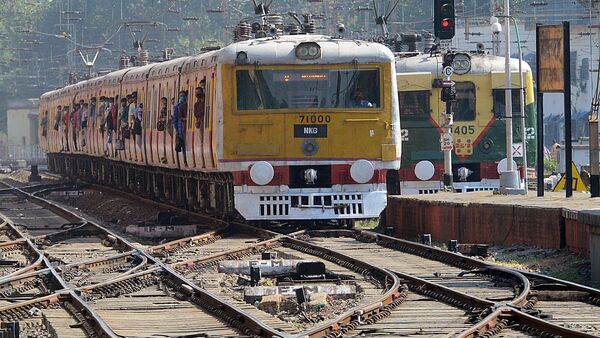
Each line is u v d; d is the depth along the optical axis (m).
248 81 58.16
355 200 58.28
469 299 32.41
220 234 57.94
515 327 28.25
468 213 54.03
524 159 73.69
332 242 54.28
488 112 75.12
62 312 32.75
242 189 57.97
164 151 74.69
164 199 81.19
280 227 60.69
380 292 36.44
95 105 103.12
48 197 107.19
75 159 121.62
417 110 74.88
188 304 34.25
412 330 28.44
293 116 58.03
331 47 58.59
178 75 70.88
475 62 75.38
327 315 32.09
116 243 55.00
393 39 87.69
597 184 56.91
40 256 47.09
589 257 43.84
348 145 58.31
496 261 46.34
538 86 58.94
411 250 48.41
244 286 39.03
